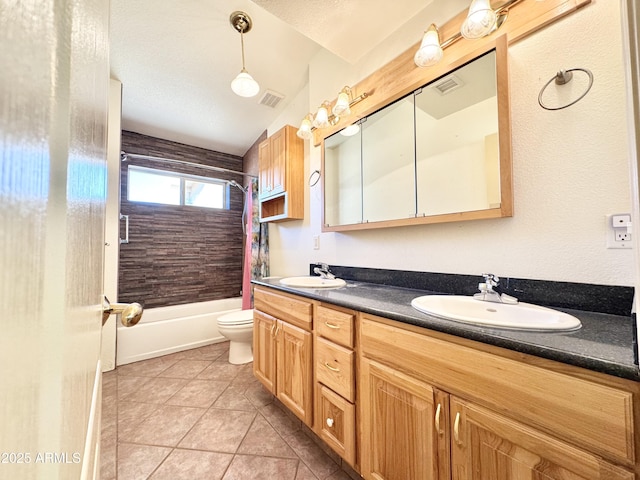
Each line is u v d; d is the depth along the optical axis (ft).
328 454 4.35
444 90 4.35
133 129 9.55
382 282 5.37
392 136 5.17
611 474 1.78
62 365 0.66
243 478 3.90
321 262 6.73
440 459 2.65
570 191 3.17
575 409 1.92
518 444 2.16
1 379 0.45
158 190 10.15
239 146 11.35
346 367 3.70
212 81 7.48
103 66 1.57
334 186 6.39
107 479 3.88
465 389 2.49
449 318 2.77
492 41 3.74
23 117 0.51
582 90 3.10
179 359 8.05
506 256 3.69
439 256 4.48
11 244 0.47
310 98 7.06
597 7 3.02
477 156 3.95
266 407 5.64
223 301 10.49
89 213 1.10
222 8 5.38
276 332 5.32
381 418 3.24
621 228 2.85
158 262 9.81
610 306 2.90
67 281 0.68
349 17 4.75
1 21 0.46
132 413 5.41
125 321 2.09
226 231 11.53
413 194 4.83
